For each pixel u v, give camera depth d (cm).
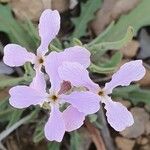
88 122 12
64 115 9
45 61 9
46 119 12
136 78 9
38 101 9
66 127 9
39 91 9
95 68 11
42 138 12
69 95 9
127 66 9
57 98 9
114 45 11
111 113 9
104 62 12
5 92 12
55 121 9
